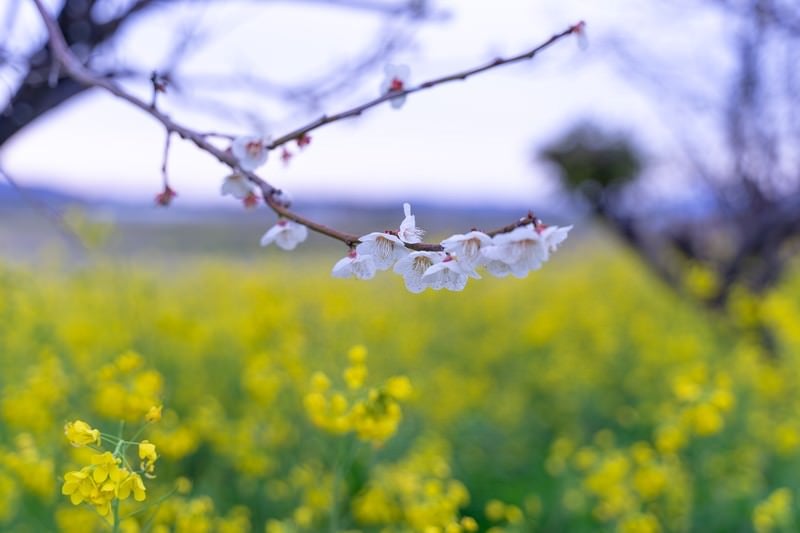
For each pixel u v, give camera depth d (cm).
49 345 502
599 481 371
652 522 353
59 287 717
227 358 586
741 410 556
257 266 983
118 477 185
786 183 596
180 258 1069
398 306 896
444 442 493
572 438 596
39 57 296
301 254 1194
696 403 372
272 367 446
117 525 211
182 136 186
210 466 437
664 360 672
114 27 304
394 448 489
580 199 700
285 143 182
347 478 399
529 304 1010
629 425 617
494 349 789
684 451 548
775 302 573
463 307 913
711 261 671
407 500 338
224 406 547
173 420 353
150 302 577
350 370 285
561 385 684
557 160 680
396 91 191
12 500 330
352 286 886
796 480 476
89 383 405
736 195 613
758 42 525
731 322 664
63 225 276
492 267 142
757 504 448
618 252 1145
